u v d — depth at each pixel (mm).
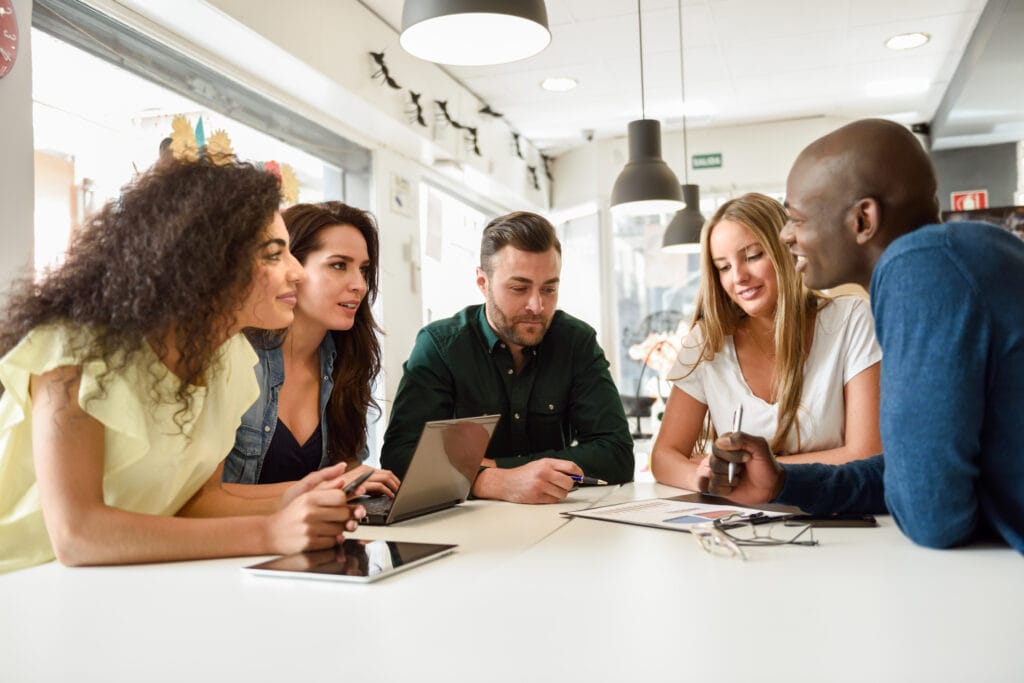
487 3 1801
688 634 704
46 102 2459
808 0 4012
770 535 1160
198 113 3158
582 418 2195
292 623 768
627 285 6438
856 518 1278
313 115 3832
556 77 4930
